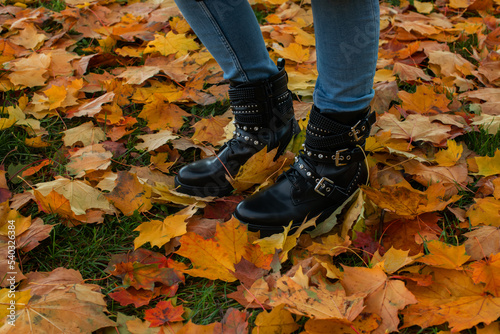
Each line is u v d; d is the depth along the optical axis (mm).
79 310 1072
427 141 1641
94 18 2588
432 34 2426
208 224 1372
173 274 1191
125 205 1440
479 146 1652
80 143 1798
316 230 1321
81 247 1348
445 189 1423
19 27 2445
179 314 1065
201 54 2258
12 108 1805
